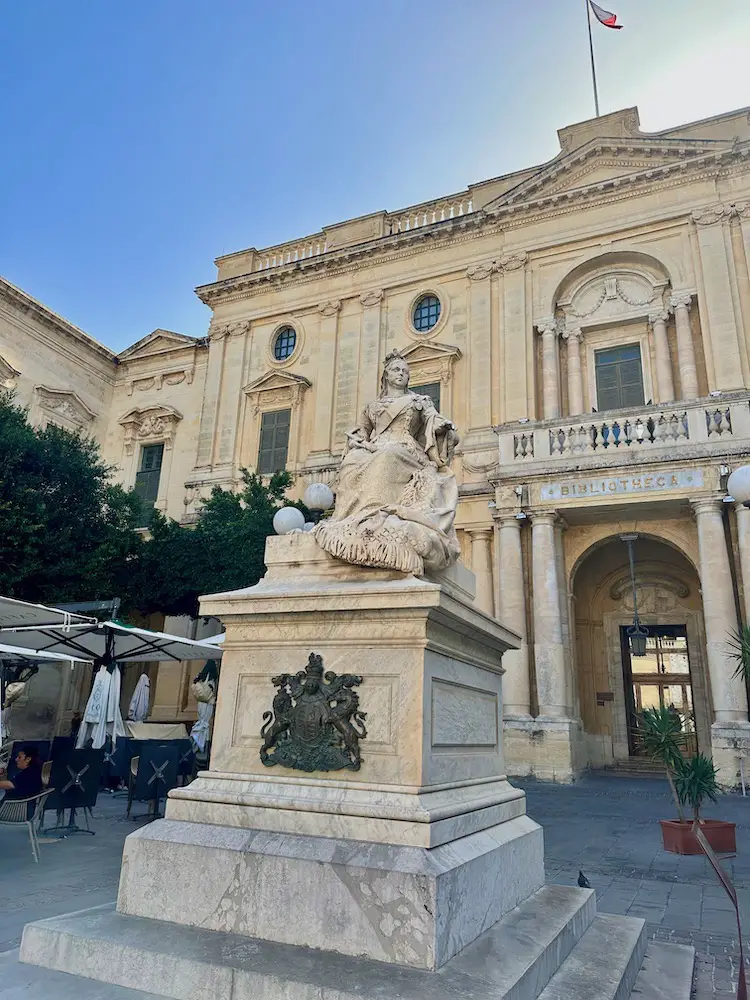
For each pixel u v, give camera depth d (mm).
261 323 27531
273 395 26250
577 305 22516
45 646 12766
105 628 11602
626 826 10562
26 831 9156
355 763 3658
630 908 6227
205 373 28500
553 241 22719
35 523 17688
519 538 18547
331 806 3523
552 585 17688
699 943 5266
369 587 3871
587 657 20812
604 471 17484
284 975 2854
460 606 4012
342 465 4926
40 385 26359
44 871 6645
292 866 3309
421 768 3557
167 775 10391
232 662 4199
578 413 21562
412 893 3072
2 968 3277
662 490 16875
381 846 3316
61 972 3230
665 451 17047
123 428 29234
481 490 20797
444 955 3053
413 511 4445
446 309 24047
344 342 25516
